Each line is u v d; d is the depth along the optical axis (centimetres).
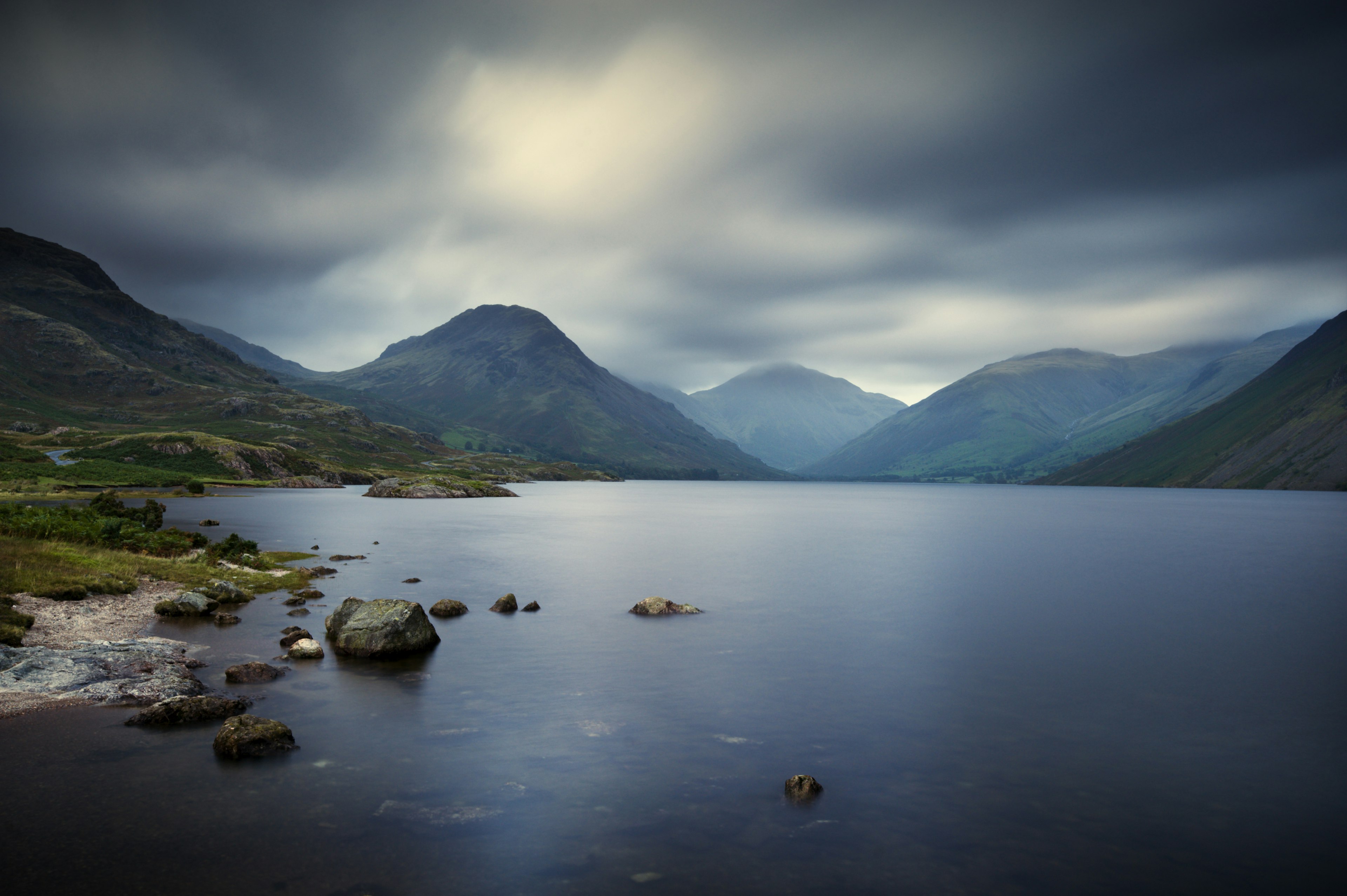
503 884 1104
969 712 2095
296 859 1163
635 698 2172
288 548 6372
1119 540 9312
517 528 10031
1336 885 1180
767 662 2677
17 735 1680
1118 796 1534
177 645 2588
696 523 12438
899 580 5241
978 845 1293
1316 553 7556
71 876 1084
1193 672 2617
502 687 2261
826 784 1550
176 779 1472
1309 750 1830
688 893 1094
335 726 1842
